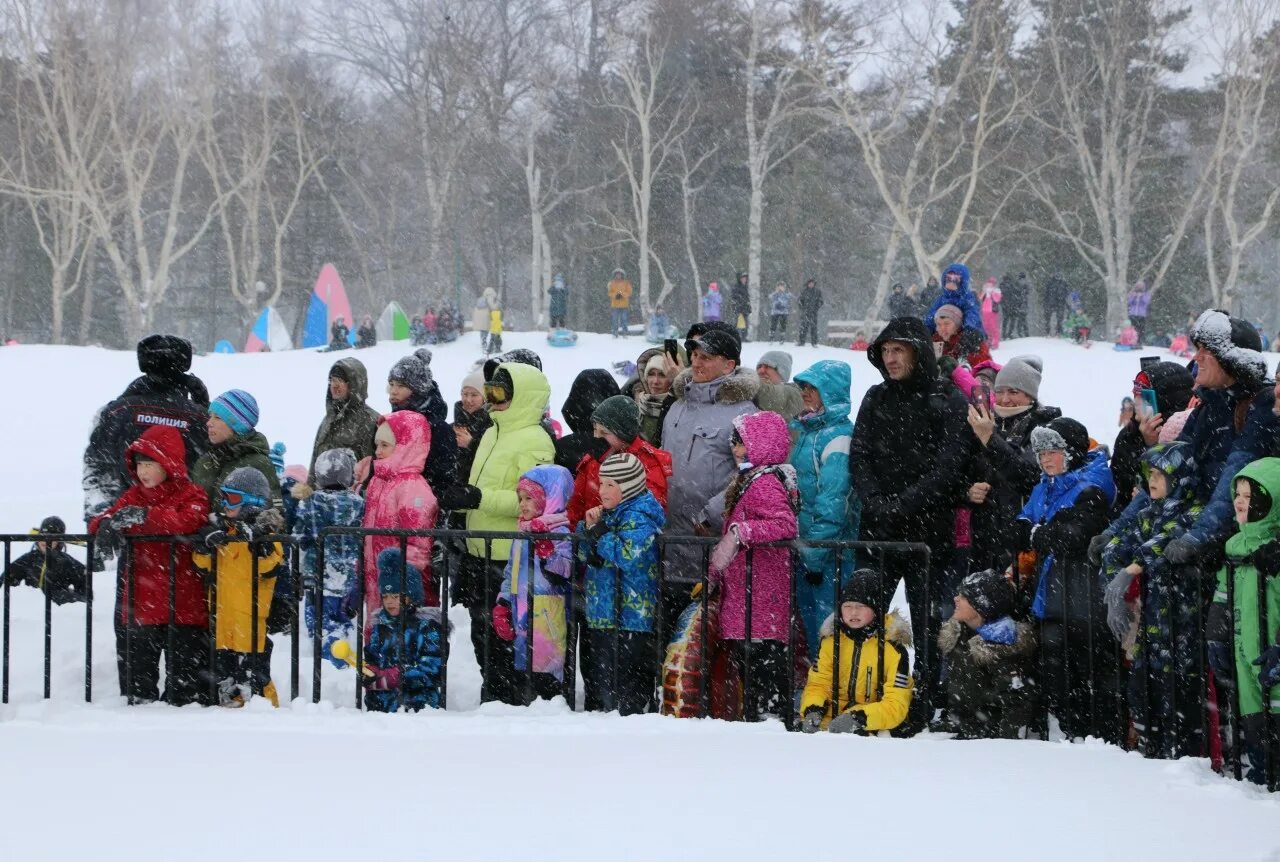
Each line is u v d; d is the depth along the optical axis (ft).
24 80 228.63
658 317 159.94
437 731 26.30
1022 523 29.81
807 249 251.60
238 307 285.84
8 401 110.32
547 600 30.86
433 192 238.48
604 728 26.58
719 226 253.85
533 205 226.79
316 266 268.21
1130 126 216.74
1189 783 22.67
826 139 247.09
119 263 209.87
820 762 23.77
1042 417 34.96
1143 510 26.48
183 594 29.99
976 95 212.23
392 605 30.50
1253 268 254.47
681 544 30.89
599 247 232.53
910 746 25.30
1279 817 20.75
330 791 21.83
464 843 19.15
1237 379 25.63
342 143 251.60
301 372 127.54
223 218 222.28
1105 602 27.32
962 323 42.47
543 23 244.01
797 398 35.78
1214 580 25.67
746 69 240.32
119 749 24.79
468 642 36.86
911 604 31.14
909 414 31.32
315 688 29.01
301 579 31.63
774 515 28.19
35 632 36.45
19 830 19.90
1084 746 25.96
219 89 239.91
